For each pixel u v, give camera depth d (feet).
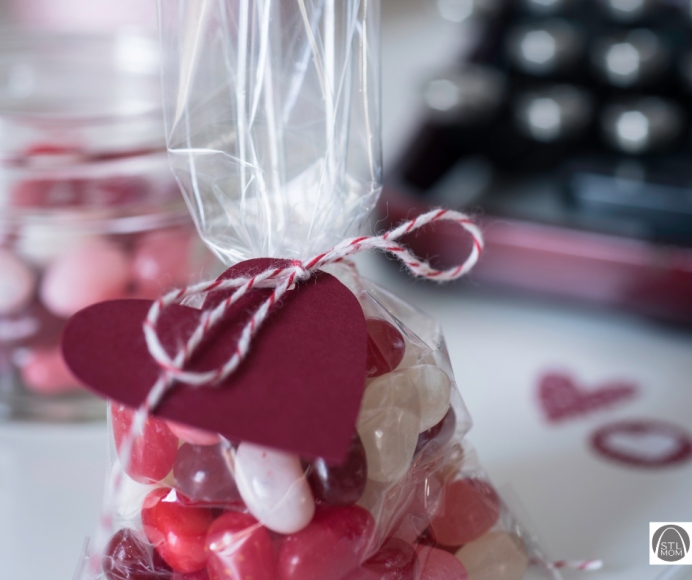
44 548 0.87
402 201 1.20
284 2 0.77
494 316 1.28
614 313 1.20
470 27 1.67
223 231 0.81
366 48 0.80
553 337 1.22
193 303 0.75
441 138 1.47
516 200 1.37
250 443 0.66
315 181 0.80
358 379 0.69
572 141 1.45
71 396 1.03
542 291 1.21
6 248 0.97
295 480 0.70
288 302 0.73
